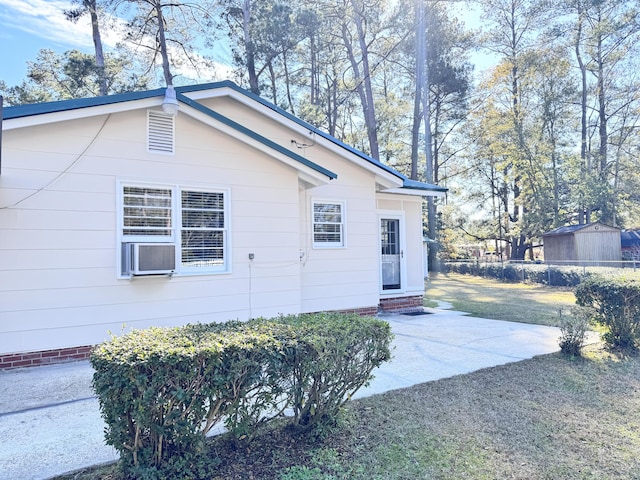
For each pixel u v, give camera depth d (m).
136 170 6.28
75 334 5.77
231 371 2.59
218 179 6.98
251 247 7.28
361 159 9.23
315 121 19.06
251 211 7.30
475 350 6.15
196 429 2.67
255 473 2.75
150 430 2.54
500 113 27.12
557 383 4.61
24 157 5.53
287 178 7.71
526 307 11.07
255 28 17.53
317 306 8.70
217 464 2.73
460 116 27.06
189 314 6.62
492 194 33.25
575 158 25.30
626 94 25.23
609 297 6.18
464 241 35.09
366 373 3.31
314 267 8.73
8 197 5.43
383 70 27.00
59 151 5.74
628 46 24.39
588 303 6.50
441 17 23.17
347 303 9.09
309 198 8.74
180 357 2.44
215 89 8.41
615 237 21.06
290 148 9.29
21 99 17.61
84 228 5.88
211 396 2.57
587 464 2.91
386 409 3.85
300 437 3.21
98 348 2.63
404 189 10.26
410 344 6.56
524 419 3.66
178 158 6.63
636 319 6.02
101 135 6.03
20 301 5.45
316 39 22.06
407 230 10.80
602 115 26.19
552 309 10.59
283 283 7.57
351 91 22.78
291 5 18.73
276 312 7.48
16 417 3.86
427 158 23.91
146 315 6.27
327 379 3.06
